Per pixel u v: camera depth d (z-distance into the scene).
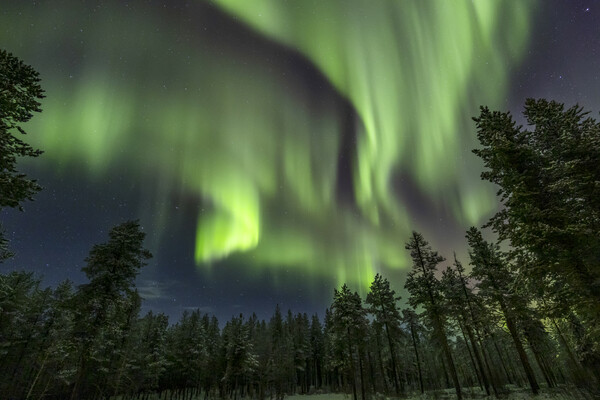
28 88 11.06
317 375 68.56
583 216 13.50
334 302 34.88
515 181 15.28
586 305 12.80
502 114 16.86
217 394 56.84
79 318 20.31
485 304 25.89
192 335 49.97
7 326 29.86
